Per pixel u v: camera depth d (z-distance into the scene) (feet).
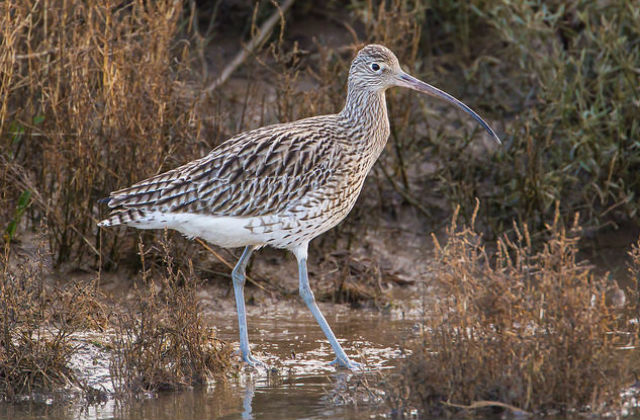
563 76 47.42
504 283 29.17
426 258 46.80
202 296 42.47
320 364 34.47
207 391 31.65
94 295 36.96
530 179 46.19
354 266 45.06
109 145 40.86
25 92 43.57
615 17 48.44
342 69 48.32
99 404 30.48
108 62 41.24
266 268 44.93
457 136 50.14
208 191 33.78
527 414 28.37
